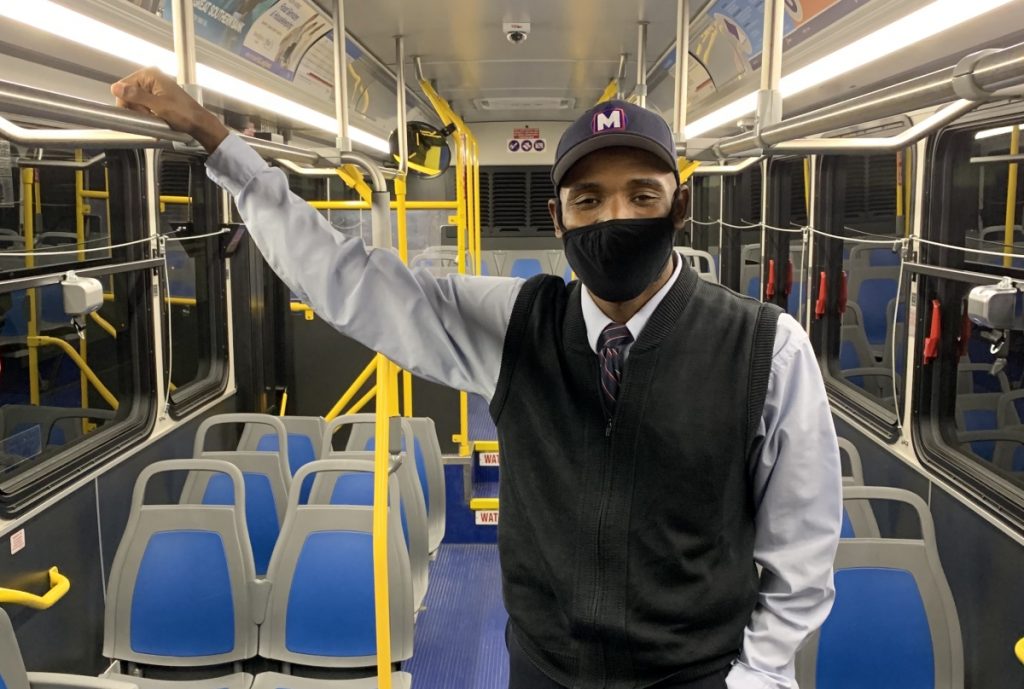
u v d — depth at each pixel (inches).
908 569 107.8
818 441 52.4
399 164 173.3
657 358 52.1
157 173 166.2
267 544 152.6
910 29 104.4
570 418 54.2
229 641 121.7
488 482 224.1
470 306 60.8
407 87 239.1
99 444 148.9
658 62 201.3
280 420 161.3
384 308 60.7
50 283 124.0
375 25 159.5
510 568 57.6
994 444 148.4
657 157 51.0
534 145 356.2
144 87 57.1
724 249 283.1
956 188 139.6
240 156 59.6
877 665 105.7
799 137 70.9
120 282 161.9
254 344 223.9
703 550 52.2
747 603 54.2
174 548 123.5
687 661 52.0
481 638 164.2
